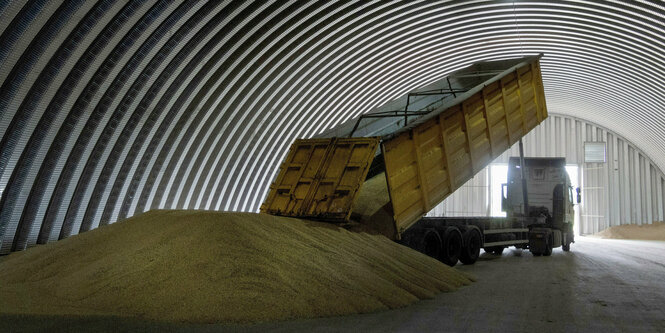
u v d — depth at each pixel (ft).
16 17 29.55
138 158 43.96
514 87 45.60
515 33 72.90
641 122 102.42
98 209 41.34
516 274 35.63
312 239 24.30
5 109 31.42
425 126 35.73
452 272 30.55
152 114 43.86
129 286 18.04
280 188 32.45
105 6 33.76
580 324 18.24
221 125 52.42
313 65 59.88
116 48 37.19
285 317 17.17
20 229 35.63
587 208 131.13
